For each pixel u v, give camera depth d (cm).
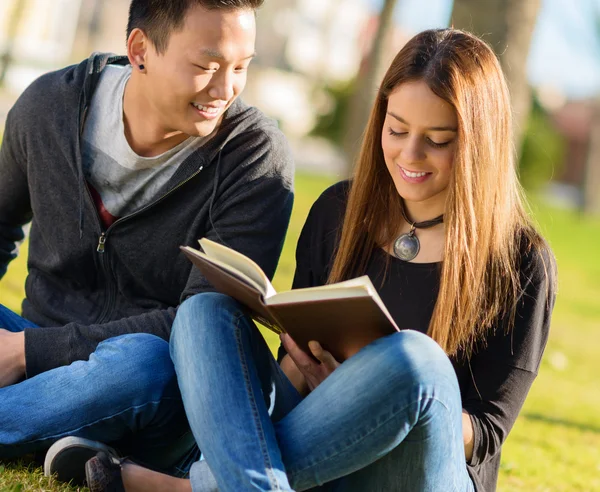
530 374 460
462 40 465
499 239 462
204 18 476
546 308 468
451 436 398
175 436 474
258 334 436
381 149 488
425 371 388
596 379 1288
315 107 3759
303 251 527
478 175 456
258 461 386
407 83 459
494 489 462
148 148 522
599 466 775
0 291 1007
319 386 409
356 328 397
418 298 475
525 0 1234
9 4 4409
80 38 5128
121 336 461
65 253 540
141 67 502
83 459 446
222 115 527
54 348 477
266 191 528
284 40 5909
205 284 505
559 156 4003
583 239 3597
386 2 2066
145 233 528
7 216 582
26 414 452
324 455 400
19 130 544
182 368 416
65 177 536
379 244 492
